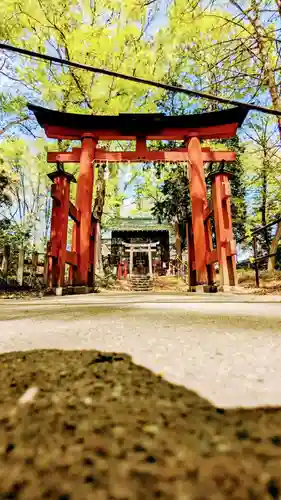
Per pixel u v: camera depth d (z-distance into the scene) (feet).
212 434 1.43
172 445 1.31
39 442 1.36
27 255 34.50
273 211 43.27
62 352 3.28
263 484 1.04
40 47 29.45
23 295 19.51
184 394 2.02
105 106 32.14
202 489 1.00
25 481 1.06
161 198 59.36
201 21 22.39
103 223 54.44
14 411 1.71
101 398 1.91
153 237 74.38
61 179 20.07
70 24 29.37
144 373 2.51
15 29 27.48
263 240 47.70
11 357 3.04
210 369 2.67
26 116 36.32
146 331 4.71
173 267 62.44
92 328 5.04
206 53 22.67
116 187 44.68
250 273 39.37
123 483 1.04
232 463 1.17
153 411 1.72
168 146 45.01
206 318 6.26
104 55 30.12
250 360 2.99
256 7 19.16
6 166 40.27
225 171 19.16
